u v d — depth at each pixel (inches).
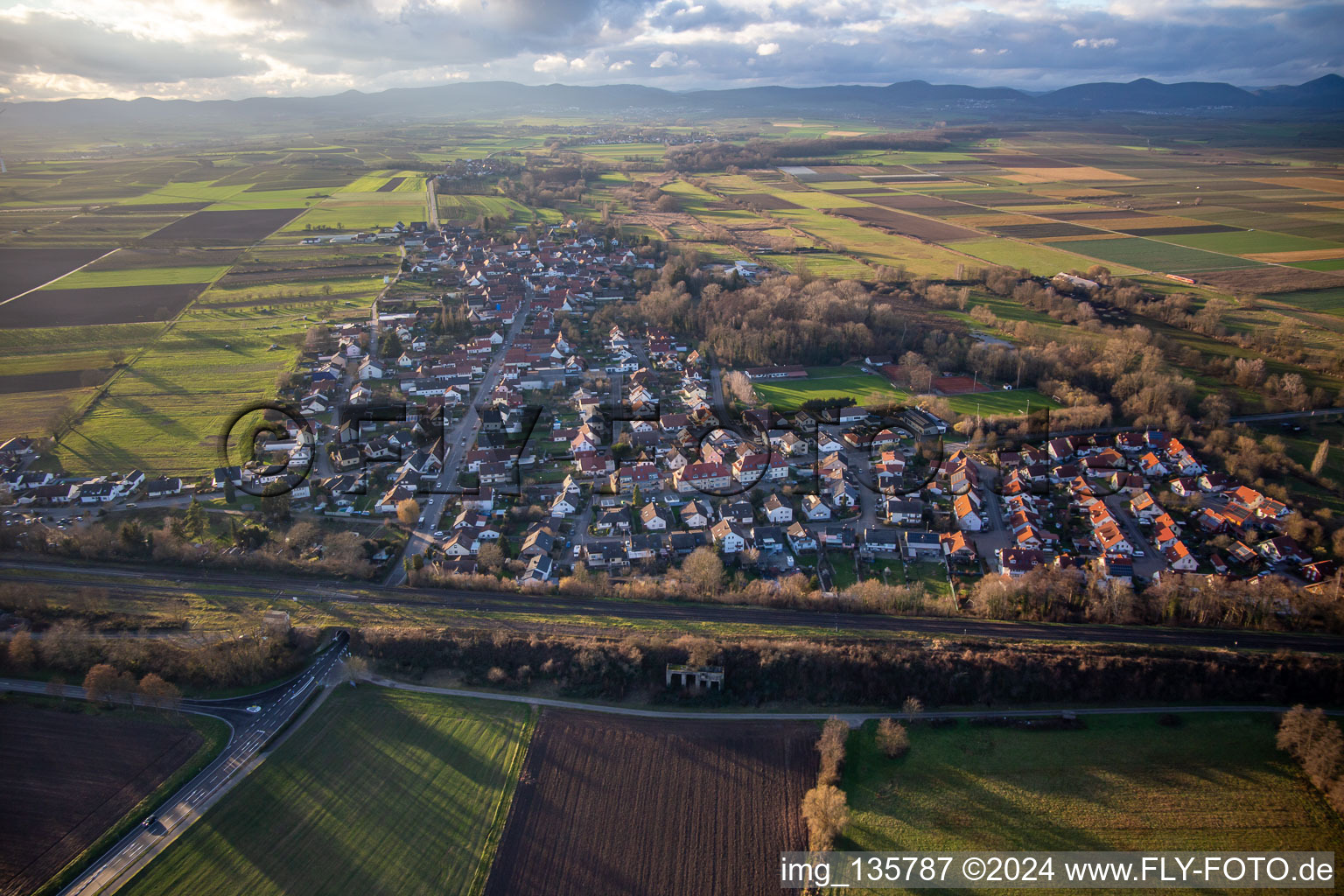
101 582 5689.0
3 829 3821.4
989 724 4530.0
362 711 4623.5
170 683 4645.7
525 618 5383.9
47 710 4564.5
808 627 5275.6
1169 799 3981.3
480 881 3604.8
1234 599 5265.8
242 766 4217.5
